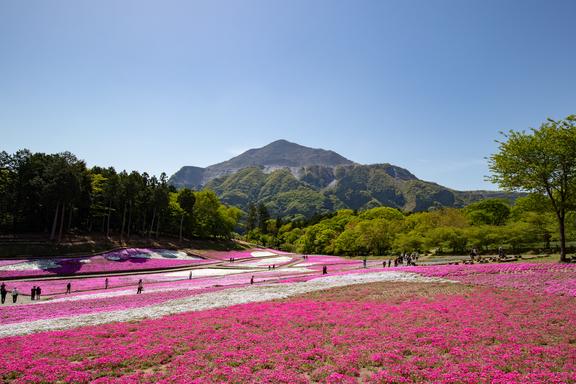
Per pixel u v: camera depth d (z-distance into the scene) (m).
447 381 11.54
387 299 25.12
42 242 66.69
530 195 40.62
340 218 134.38
